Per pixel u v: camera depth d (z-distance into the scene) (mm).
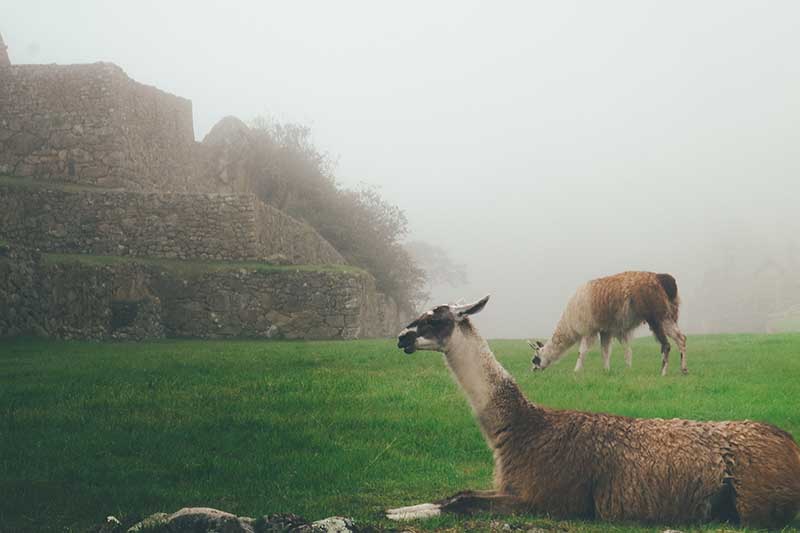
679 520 5926
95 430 9547
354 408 11422
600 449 6113
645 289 15320
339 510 6555
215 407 11250
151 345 23266
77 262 26141
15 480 7344
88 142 35625
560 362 18266
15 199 30781
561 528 5797
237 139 45844
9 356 18203
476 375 6562
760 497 5770
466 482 7672
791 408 11266
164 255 32281
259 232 33344
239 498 7027
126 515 5996
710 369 16094
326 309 31109
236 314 30344
